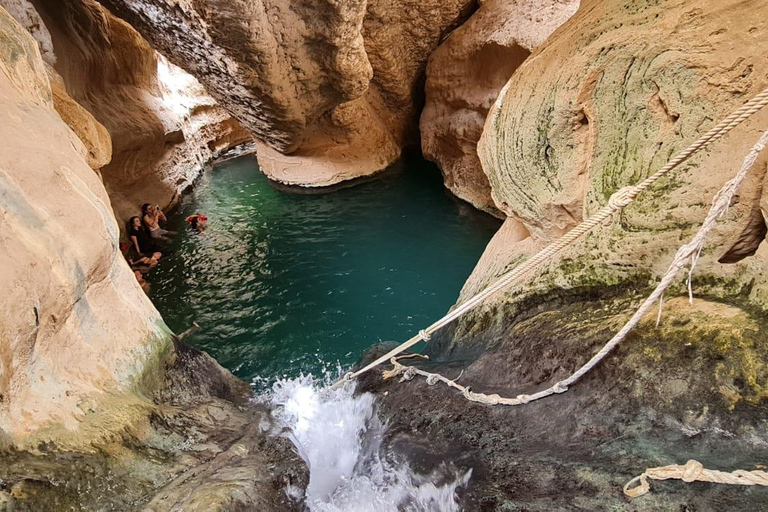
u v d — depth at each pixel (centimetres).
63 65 820
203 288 811
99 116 900
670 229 313
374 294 796
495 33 1004
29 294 256
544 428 303
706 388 251
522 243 478
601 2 378
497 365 387
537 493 252
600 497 230
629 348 292
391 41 1154
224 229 1016
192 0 676
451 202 1134
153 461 296
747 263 274
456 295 788
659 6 321
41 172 295
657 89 315
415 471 315
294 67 859
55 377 283
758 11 269
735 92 277
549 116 389
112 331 341
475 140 1098
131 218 908
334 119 1164
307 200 1162
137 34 1086
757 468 209
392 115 1366
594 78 352
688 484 216
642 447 249
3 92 306
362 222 1048
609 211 264
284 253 924
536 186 419
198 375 433
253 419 404
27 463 239
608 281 357
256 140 1257
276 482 309
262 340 689
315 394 485
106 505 253
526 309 425
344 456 389
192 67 889
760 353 242
